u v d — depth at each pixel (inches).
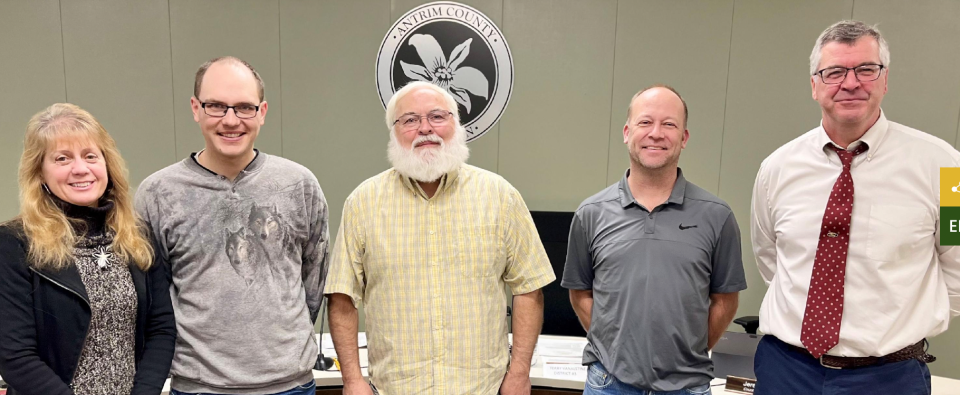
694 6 114.6
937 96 109.7
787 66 113.5
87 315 51.2
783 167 62.3
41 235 49.9
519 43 118.2
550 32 117.6
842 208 56.6
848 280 56.6
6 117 119.9
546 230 99.1
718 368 76.1
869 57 53.3
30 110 120.0
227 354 58.0
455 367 59.8
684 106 63.7
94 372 51.9
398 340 59.9
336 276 61.6
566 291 98.1
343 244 62.6
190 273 58.5
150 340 56.5
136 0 118.0
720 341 82.4
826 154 58.7
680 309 60.1
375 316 61.4
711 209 62.9
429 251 60.2
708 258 61.8
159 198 59.2
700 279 61.5
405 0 118.0
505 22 117.8
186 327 58.1
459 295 60.0
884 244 55.2
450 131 62.3
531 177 122.0
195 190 59.7
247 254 59.2
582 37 117.2
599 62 117.6
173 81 120.2
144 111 121.0
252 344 58.2
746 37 114.0
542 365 81.7
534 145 120.9
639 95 64.6
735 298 64.7
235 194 60.1
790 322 60.2
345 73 120.2
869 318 55.7
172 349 57.2
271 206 60.9
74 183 51.5
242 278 58.6
